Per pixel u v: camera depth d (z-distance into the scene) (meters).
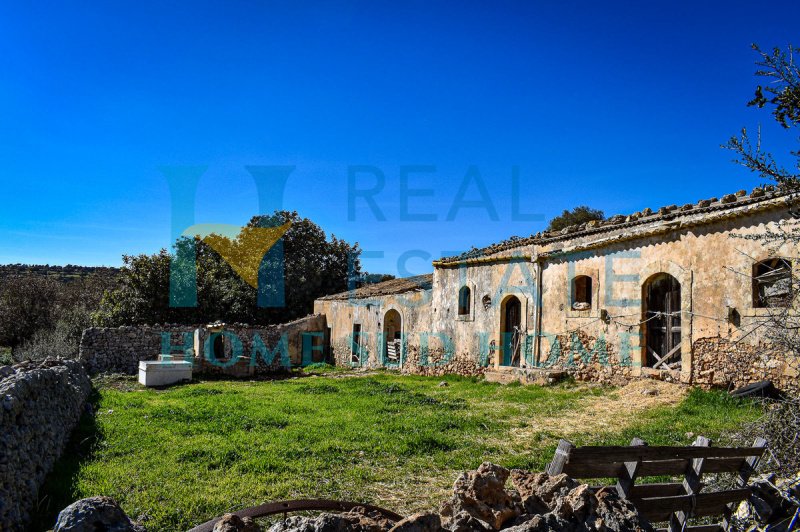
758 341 12.21
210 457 8.52
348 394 16.22
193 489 7.05
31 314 30.02
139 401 14.47
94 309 32.69
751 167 5.92
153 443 9.45
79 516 3.13
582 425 11.34
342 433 10.39
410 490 7.36
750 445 6.50
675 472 4.74
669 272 14.47
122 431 10.41
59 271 60.31
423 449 9.34
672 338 14.65
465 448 9.49
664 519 4.72
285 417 12.03
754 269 12.52
